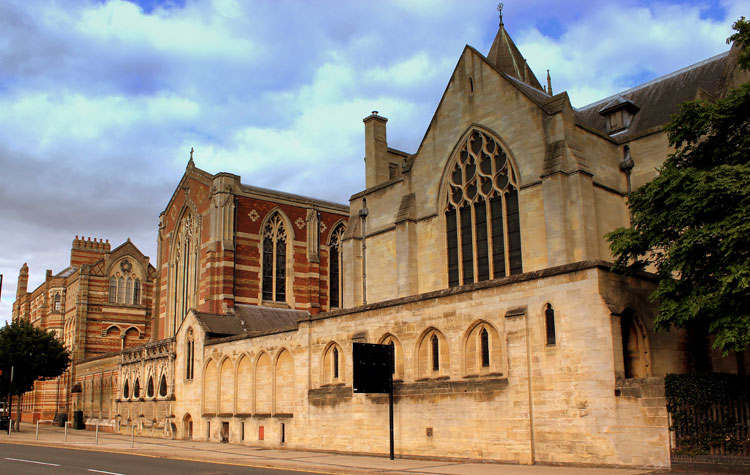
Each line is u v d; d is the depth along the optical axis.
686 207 23.38
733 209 22.36
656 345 27.89
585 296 26.02
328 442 36.31
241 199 68.44
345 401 35.56
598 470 23.72
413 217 45.47
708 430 22.55
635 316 27.11
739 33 25.83
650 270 36.06
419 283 44.69
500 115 41.09
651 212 25.17
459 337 30.31
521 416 27.20
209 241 66.44
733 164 24.14
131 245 93.94
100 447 38.88
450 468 25.73
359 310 35.62
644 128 44.44
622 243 25.27
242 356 45.38
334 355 37.31
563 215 36.28
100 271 90.94
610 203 39.34
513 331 27.95
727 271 22.34
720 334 22.08
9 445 42.97
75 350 86.69
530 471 24.00
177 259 74.75
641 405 23.92
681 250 23.11
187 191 73.06
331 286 73.81
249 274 67.31
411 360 32.31
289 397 40.84
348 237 50.41
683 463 22.70
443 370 31.09
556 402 26.33
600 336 25.31
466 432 29.23
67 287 97.44
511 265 39.47
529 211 38.53
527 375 27.28
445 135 44.47
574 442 25.53
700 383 22.88
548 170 37.12
